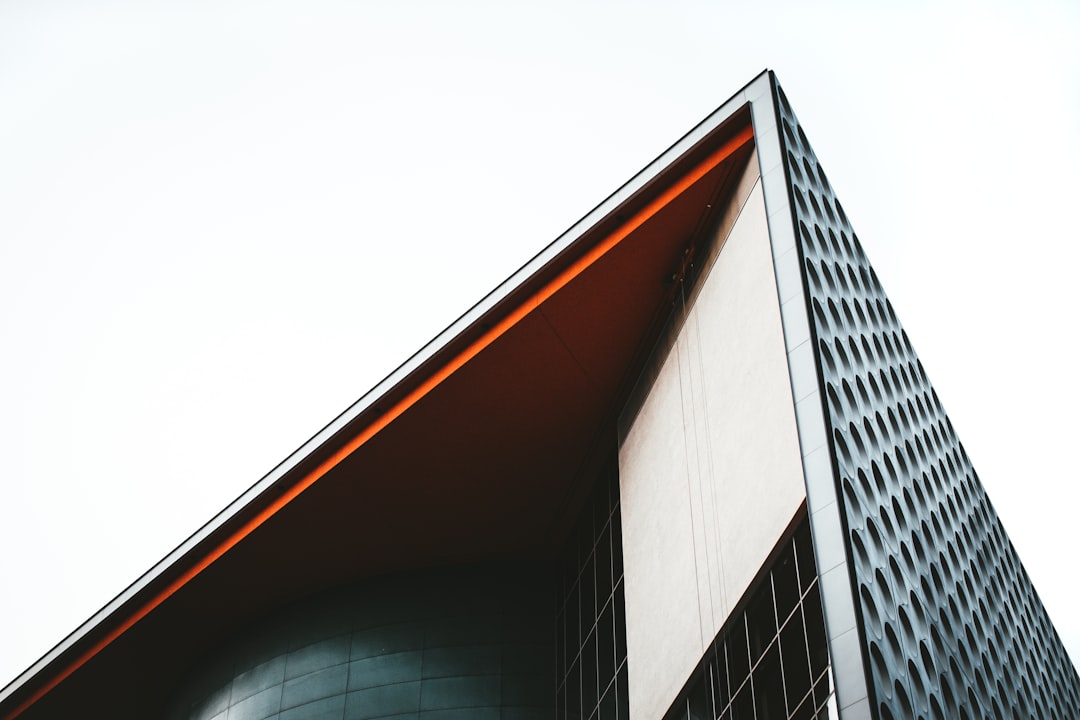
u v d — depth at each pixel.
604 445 38.34
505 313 35.25
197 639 45.78
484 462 39.31
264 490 40.50
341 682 41.28
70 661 45.50
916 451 33.22
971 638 29.72
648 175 32.47
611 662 34.47
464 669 40.38
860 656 20.31
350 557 42.94
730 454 28.25
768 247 28.66
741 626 26.20
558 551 42.25
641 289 34.03
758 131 30.44
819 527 22.61
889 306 36.94
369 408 37.94
